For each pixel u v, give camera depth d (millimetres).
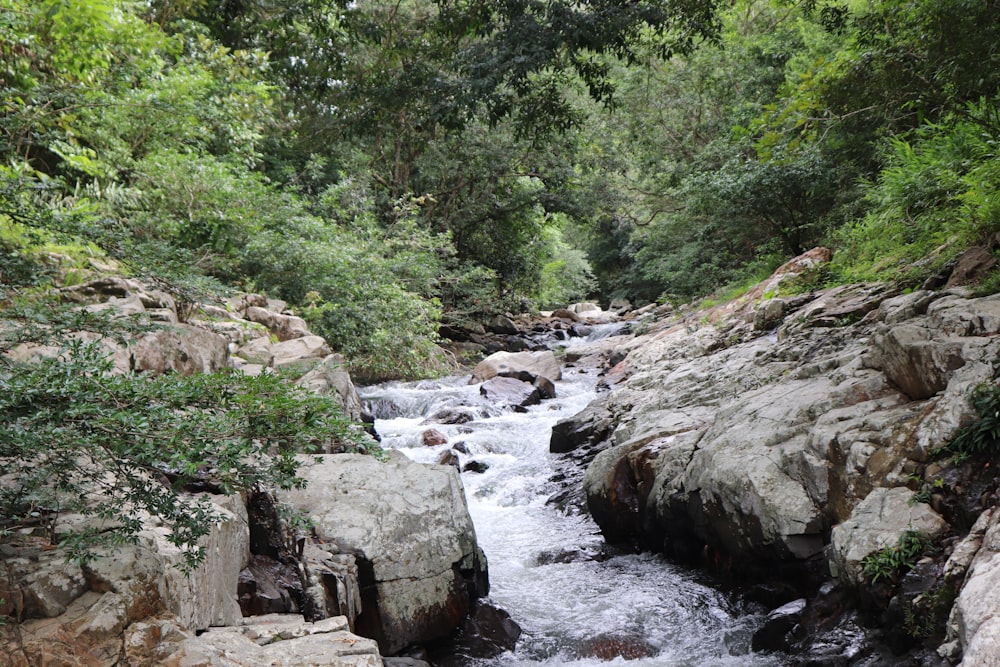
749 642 5391
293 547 4758
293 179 18641
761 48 18203
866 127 10258
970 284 6824
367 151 21531
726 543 6238
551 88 11469
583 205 24062
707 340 11156
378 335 12992
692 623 5852
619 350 14422
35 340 3385
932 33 7262
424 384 13680
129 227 8922
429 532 5512
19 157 6922
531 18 10008
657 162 22672
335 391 7398
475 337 20734
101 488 3422
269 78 16172
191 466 2812
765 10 19391
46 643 2840
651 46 12383
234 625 3949
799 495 5699
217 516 3307
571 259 36188
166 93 10711
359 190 18625
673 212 22438
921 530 4684
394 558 5254
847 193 14031
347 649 3541
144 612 3162
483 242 24703
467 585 5836
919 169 8383
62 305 3637
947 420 5059
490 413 11797
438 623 5352
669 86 21219
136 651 3002
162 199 10305
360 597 5078
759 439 6312
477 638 5523
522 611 6176
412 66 11539
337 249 12750
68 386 2904
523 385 12906
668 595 6332
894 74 7785
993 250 7176
